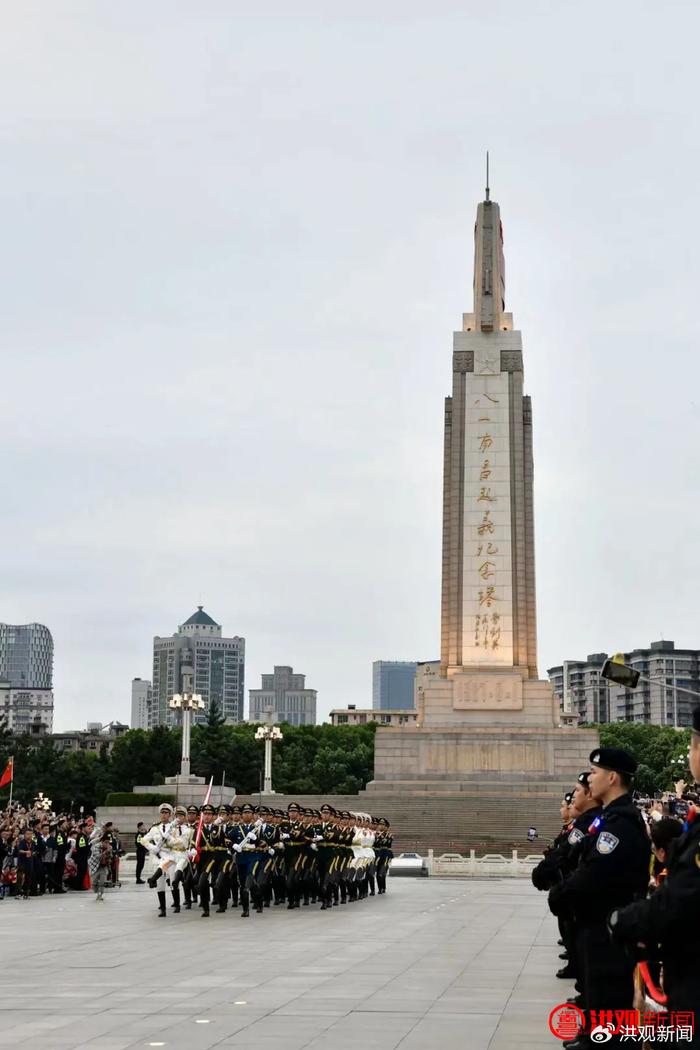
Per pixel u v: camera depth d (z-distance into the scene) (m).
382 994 20.27
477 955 26.20
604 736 162.12
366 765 145.38
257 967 23.81
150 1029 16.84
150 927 32.47
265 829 36.44
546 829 90.06
